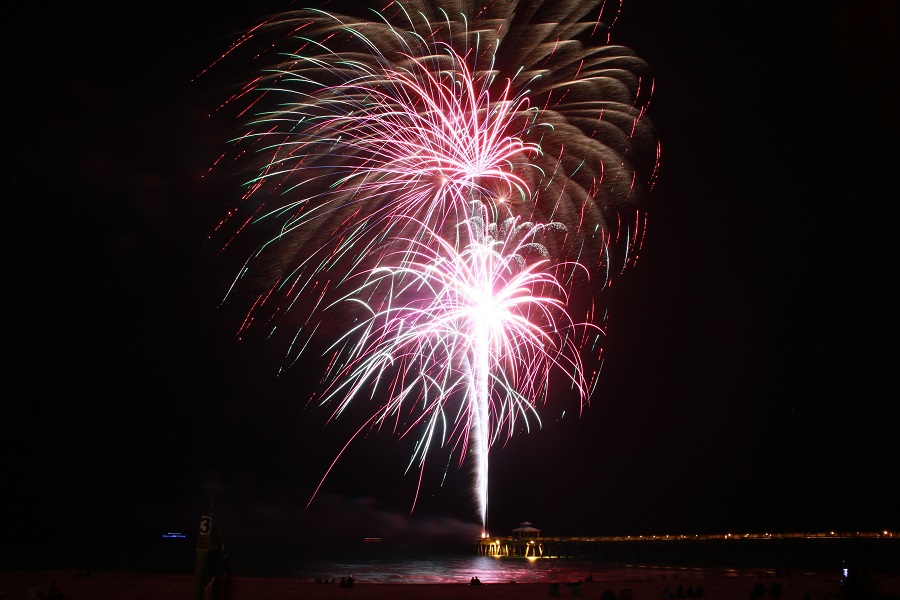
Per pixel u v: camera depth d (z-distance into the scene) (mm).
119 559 80125
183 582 43750
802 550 77438
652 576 58875
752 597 31547
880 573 52438
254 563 84312
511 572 67625
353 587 42438
